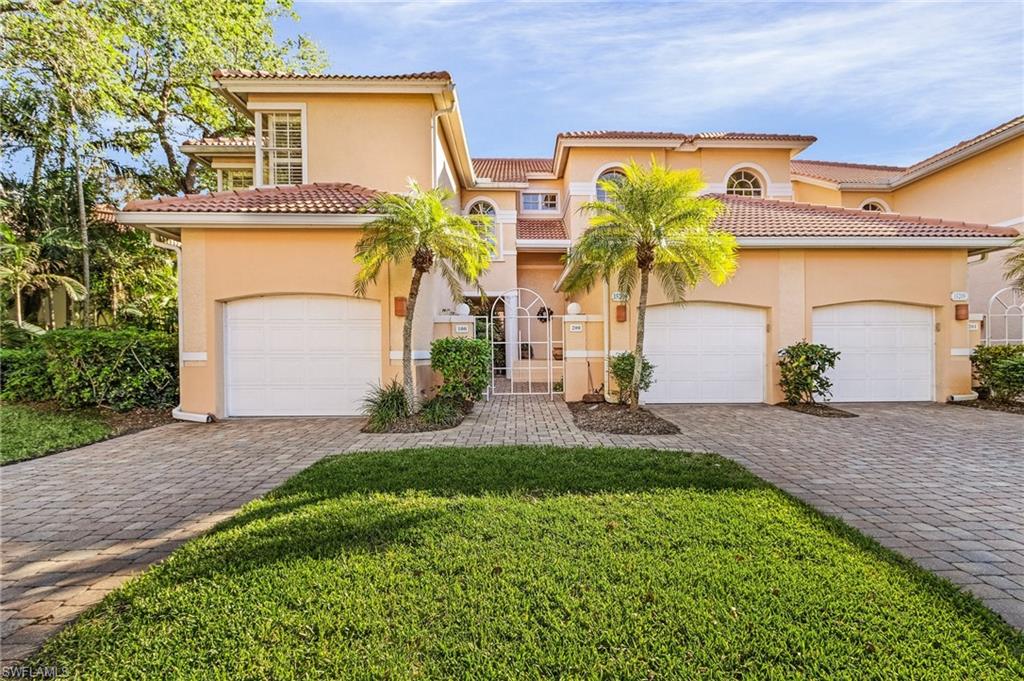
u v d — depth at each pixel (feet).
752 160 65.41
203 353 36.35
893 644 9.70
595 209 34.14
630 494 18.21
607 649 9.57
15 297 55.21
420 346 39.86
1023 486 20.27
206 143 56.95
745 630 10.07
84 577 13.28
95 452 27.04
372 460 23.18
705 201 32.14
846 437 29.50
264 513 16.74
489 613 10.68
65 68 48.03
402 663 9.23
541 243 66.28
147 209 34.63
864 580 12.03
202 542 14.51
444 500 17.60
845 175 77.71
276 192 40.09
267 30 68.44
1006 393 40.32
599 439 29.01
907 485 20.40
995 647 9.68
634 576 12.14
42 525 16.79
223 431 32.53
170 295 63.05
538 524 15.35
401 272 37.19
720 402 42.80
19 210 54.08
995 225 55.11
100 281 60.80
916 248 42.01
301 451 27.02
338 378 37.73
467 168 60.95
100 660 9.55
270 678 8.94
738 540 14.20
